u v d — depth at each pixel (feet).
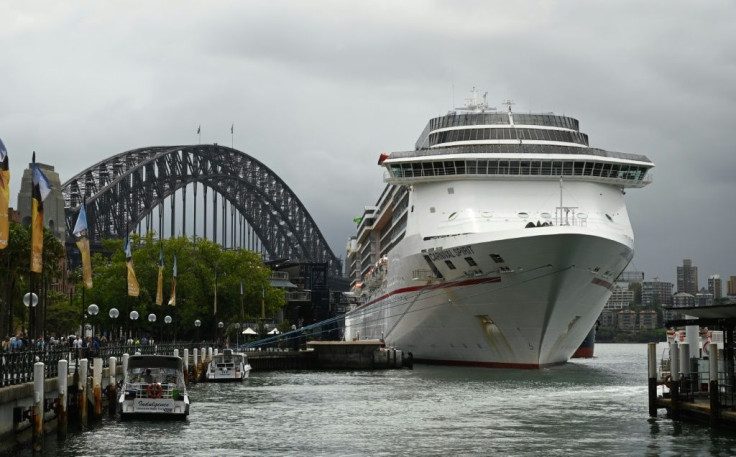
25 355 158.40
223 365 335.06
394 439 176.96
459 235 310.65
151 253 491.31
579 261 295.07
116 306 475.31
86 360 182.70
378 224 485.56
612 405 230.48
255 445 169.78
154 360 207.51
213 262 508.53
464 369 350.43
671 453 158.61
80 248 212.43
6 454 144.66
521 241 293.02
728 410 175.42
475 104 369.30
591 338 579.07
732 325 182.19
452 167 328.70
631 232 336.29
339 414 216.54
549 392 264.72
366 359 416.05
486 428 190.80
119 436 177.37
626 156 335.47
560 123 352.49
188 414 209.46
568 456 157.89
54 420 180.34
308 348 478.59
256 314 532.32
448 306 333.42
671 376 191.42
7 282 322.75
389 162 332.39
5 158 141.49
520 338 319.47
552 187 327.26
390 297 394.73
